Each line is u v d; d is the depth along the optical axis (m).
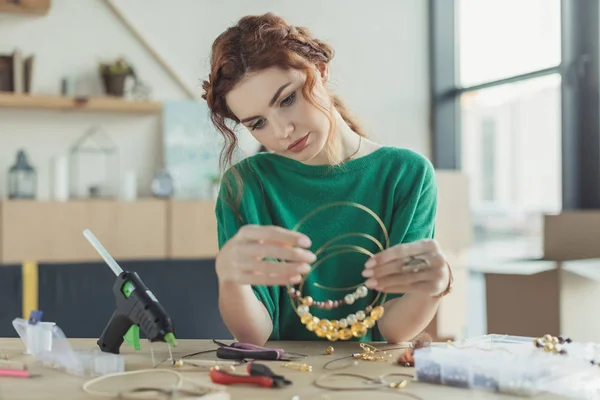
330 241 1.19
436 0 4.25
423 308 1.17
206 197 3.76
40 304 1.88
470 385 0.88
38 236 3.29
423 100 4.29
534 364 0.85
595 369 0.90
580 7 3.13
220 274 1.06
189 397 0.81
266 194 1.34
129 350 1.12
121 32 3.72
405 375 0.95
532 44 3.44
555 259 2.63
